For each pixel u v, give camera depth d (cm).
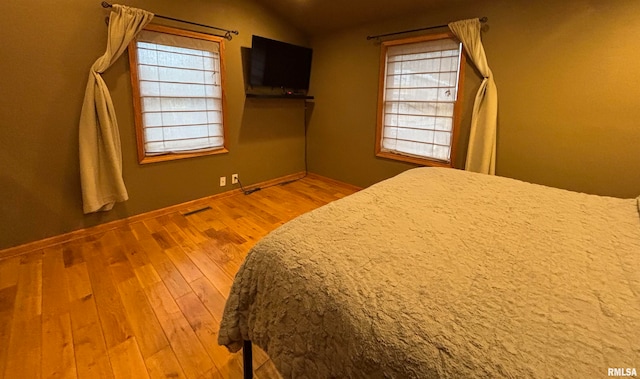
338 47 399
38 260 233
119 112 280
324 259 102
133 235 277
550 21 243
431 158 341
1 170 230
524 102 267
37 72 233
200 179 353
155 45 292
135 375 140
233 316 120
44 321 171
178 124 324
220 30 333
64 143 253
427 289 87
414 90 340
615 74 223
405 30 330
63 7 236
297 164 468
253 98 384
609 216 138
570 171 254
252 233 284
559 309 78
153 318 175
